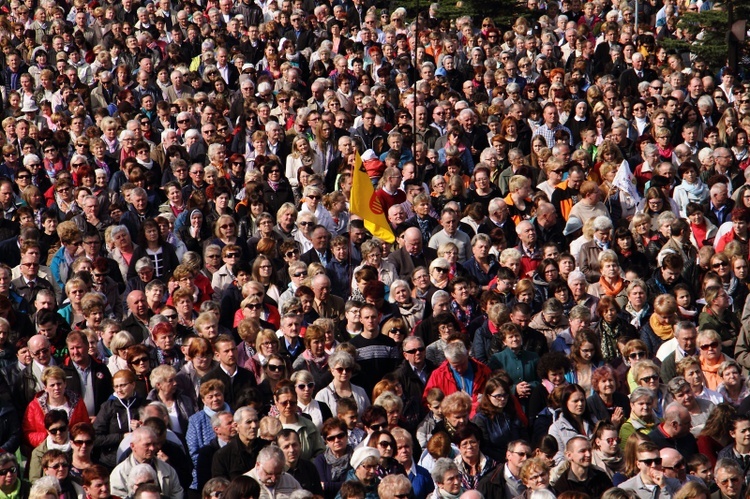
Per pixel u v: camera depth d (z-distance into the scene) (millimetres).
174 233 65062
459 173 73250
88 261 59156
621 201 71188
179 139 80188
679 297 58031
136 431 43406
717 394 50812
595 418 48500
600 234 63156
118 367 51156
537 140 77500
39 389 49812
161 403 46375
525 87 87500
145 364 48906
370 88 86562
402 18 98562
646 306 57781
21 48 94750
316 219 63969
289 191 71375
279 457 41688
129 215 66938
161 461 43938
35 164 72625
